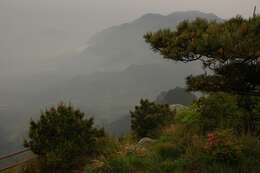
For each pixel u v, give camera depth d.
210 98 9.29
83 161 9.32
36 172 9.52
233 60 5.95
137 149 8.30
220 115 8.80
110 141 10.09
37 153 9.73
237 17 6.15
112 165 7.54
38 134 9.72
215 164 6.68
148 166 7.31
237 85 6.24
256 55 5.25
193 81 6.34
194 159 7.07
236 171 6.39
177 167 7.00
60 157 9.20
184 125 9.55
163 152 7.92
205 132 8.59
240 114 8.34
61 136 9.70
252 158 6.77
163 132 10.36
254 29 5.57
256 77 6.16
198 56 5.99
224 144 7.00
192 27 6.25
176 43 5.97
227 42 5.34
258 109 8.23
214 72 6.20
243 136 7.44
